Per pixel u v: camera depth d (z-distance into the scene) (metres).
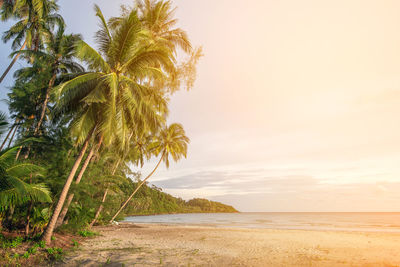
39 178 11.86
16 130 13.99
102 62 11.44
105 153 19.31
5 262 7.53
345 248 12.43
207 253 10.48
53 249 9.42
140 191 77.12
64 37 15.66
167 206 121.75
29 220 11.33
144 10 17.45
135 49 12.37
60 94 9.76
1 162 7.44
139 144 24.03
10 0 14.52
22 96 13.68
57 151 13.80
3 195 7.91
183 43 17.16
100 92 11.03
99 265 8.06
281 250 11.66
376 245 13.66
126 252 10.12
